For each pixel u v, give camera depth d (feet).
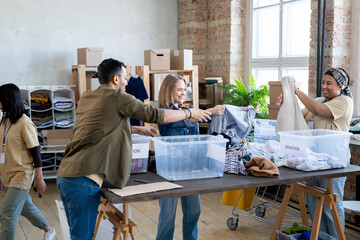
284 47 19.69
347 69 16.10
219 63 22.54
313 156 9.82
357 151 13.80
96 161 7.89
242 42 21.97
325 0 15.23
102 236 10.52
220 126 11.14
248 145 11.47
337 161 10.07
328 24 15.79
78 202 7.92
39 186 10.80
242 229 14.02
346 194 15.28
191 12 22.90
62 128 20.58
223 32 22.07
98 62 19.85
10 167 10.48
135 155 9.30
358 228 13.94
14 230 10.48
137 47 23.11
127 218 8.65
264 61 20.79
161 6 23.58
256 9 21.25
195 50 23.24
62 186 8.11
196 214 10.55
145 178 8.96
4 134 10.52
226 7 21.68
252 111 11.47
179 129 10.04
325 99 11.55
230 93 19.83
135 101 8.05
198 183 8.50
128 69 20.10
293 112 11.20
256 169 9.17
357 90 15.83
